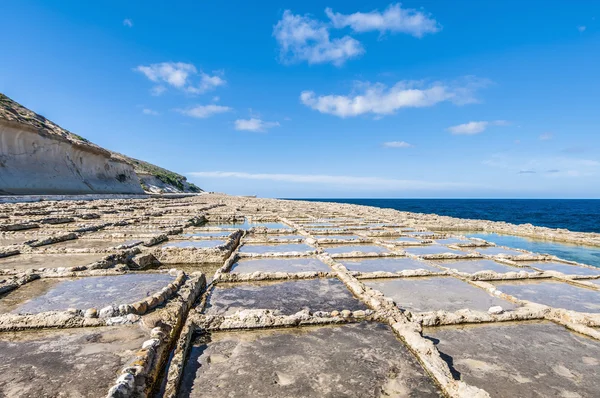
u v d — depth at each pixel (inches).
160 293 186.9
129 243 358.6
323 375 122.0
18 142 1035.9
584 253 441.7
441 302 206.4
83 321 152.4
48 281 222.2
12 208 645.3
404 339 149.3
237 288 224.8
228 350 139.9
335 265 279.7
